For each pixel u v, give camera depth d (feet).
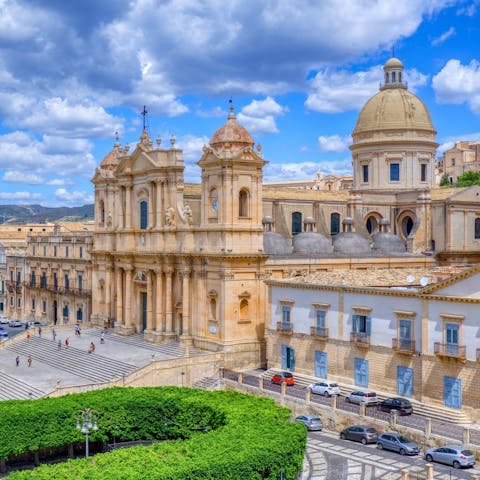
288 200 323.57
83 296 372.38
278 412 167.84
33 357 278.05
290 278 245.86
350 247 304.30
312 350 227.40
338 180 584.40
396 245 320.91
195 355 246.47
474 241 329.11
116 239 313.32
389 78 373.61
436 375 189.98
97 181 328.29
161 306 282.97
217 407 171.22
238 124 263.70
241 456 135.13
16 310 454.40
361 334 210.59
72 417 169.78
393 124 357.00
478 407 180.45
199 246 268.62
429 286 190.60
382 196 349.41
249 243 260.01
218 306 259.39
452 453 159.12
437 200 326.24
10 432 162.71
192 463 131.03
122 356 259.60
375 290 205.46
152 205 288.92
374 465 161.48
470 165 586.04
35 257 426.10
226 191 255.29
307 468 159.94
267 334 245.86
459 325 184.65
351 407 195.00
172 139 282.15
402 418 184.96
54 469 130.93
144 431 177.58
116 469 128.16
